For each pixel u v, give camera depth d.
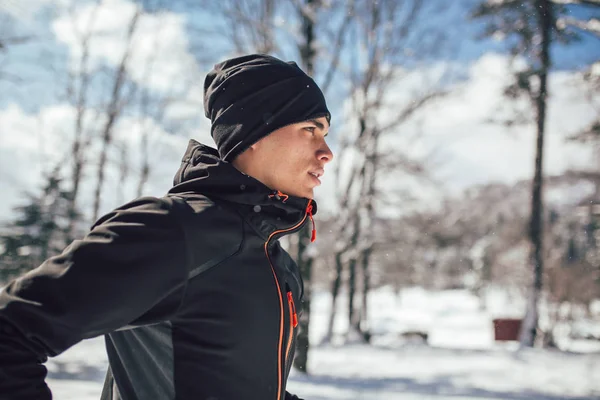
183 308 1.05
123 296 0.93
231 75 1.28
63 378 5.96
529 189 18.77
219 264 1.08
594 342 20.70
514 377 11.20
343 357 14.91
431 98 13.67
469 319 38.31
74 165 18.77
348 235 15.30
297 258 11.67
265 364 1.11
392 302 54.38
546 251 22.25
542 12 12.54
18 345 0.86
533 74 15.59
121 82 19.44
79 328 0.90
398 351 15.95
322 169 1.31
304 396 7.41
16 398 0.84
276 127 1.25
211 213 1.10
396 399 7.58
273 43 12.58
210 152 1.35
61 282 0.89
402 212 16.42
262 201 1.17
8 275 17.08
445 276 63.84
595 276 20.84
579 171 17.88
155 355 1.08
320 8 12.30
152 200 1.06
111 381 1.23
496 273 44.28
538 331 19.06
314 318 32.56
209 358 1.05
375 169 15.14
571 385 10.12
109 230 0.97
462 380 10.59
